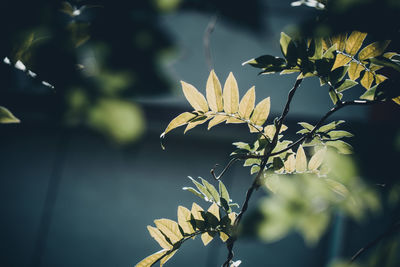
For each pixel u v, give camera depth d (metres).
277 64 1.03
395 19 0.89
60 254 3.54
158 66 0.66
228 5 0.71
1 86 0.77
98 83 0.66
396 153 0.88
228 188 3.51
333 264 0.84
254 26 0.71
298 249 3.44
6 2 0.79
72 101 0.69
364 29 0.90
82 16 0.79
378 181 0.87
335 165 0.87
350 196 0.86
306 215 0.72
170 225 1.10
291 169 1.07
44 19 0.80
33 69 0.76
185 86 1.04
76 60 0.72
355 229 3.25
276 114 3.37
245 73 3.50
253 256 3.43
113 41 0.68
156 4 0.71
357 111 2.98
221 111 1.06
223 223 1.09
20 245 3.54
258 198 3.46
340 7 0.89
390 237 0.78
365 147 0.88
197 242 3.44
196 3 0.72
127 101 0.65
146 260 1.09
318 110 3.41
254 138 3.42
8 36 0.80
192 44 3.45
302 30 0.90
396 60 1.02
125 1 0.71
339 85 1.04
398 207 0.89
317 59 1.02
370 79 1.05
